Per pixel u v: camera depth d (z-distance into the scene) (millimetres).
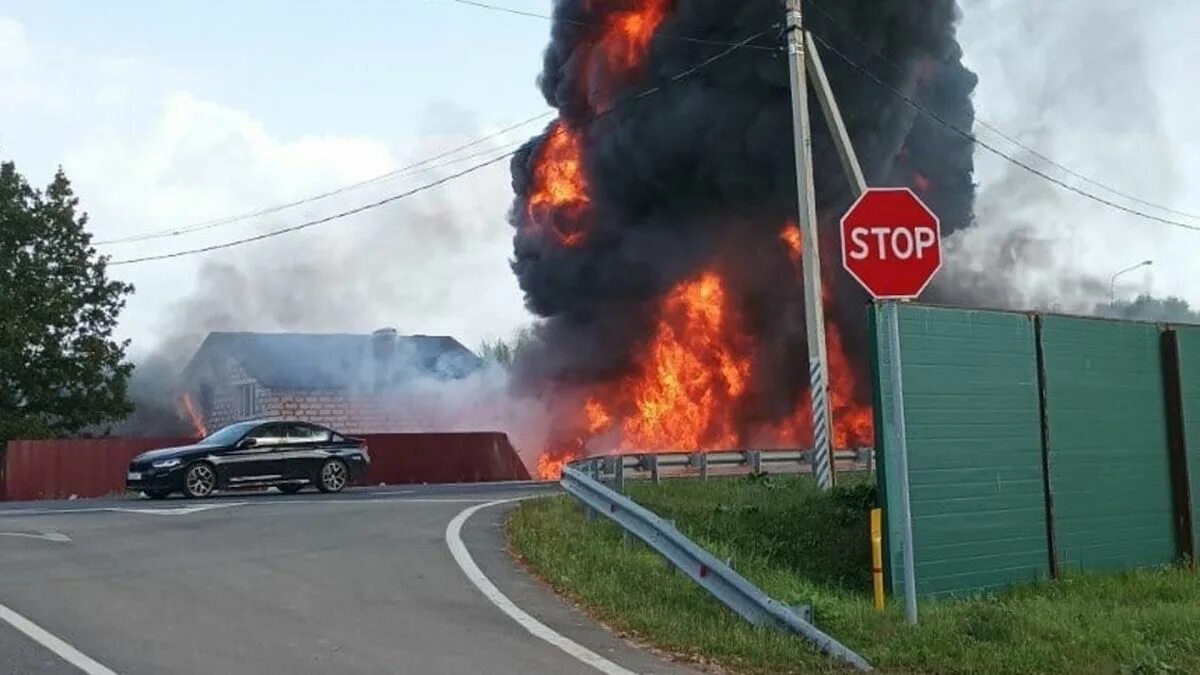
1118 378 14562
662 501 17297
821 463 20453
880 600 10672
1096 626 10609
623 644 9367
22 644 8734
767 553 13328
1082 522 13805
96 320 44094
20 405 42125
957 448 12523
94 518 16703
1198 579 13852
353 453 25219
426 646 9039
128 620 9641
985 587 12531
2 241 42750
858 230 9727
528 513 16062
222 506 19000
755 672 8742
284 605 10406
